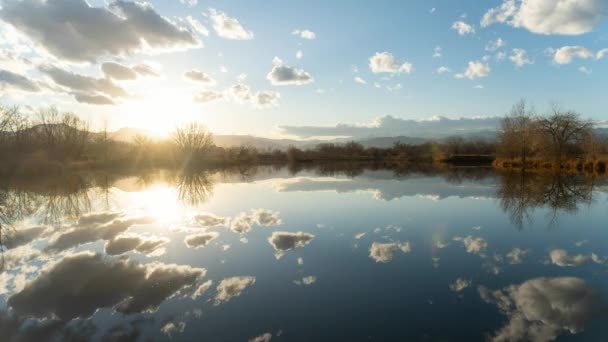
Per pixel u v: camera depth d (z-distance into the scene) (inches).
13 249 494.3
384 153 4062.5
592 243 507.2
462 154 3376.0
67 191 1203.2
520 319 276.7
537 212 756.0
